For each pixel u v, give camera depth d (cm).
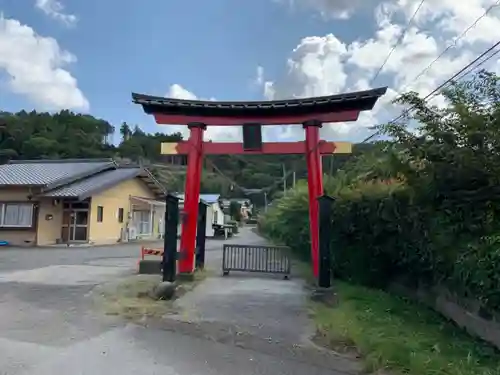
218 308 699
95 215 2150
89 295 769
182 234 1002
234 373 409
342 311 666
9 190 2019
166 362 434
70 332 532
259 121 988
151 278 981
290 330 572
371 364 425
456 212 577
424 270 732
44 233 2005
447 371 407
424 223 669
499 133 511
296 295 827
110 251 1756
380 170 827
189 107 980
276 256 1151
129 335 529
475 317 555
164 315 638
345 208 988
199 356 457
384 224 838
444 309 667
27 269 1112
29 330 536
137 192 2642
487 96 537
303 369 425
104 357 443
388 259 902
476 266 516
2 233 1998
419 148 589
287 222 1616
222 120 1001
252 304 736
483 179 532
